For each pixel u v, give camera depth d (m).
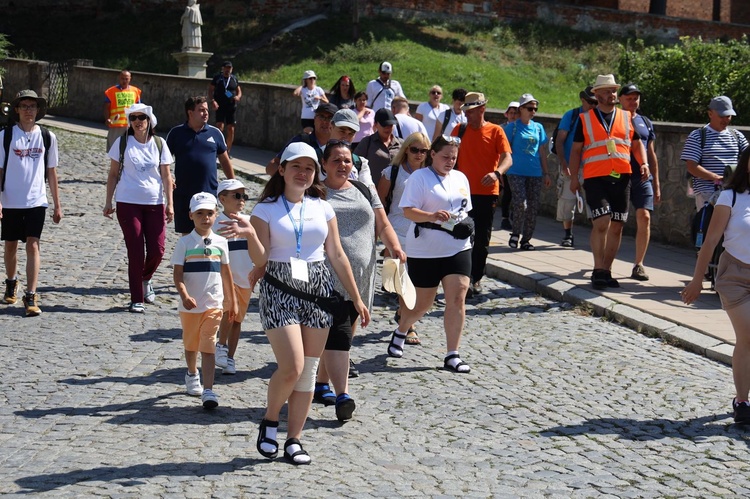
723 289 7.73
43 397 7.94
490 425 7.55
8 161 10.93
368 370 9.05
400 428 7.44
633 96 12.81
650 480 6.48
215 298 7.92
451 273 9.08
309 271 6.48
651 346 10.08
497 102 32.41
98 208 17.20
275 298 6.43
